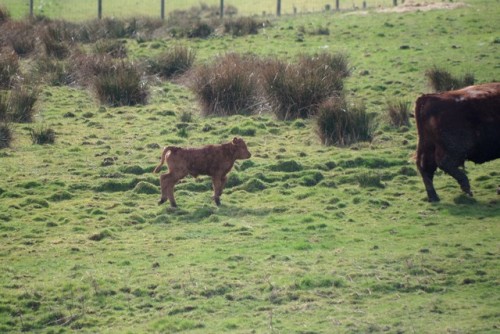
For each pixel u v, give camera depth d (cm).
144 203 5731
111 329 4044
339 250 4853
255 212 5525
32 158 6694
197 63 10219
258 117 7856
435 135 5634
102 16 15725
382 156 6544
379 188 5950
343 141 6950
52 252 4919
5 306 4259
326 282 4412
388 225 5256
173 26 13275
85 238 5122
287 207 5616
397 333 3856
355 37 11969
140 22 13525
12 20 12581
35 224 5362
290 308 4162
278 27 13188
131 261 4775
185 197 5816
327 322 3994
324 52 9994
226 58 9325
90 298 4350
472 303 4147
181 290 4394
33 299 4331
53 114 8194
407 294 4297
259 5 17962
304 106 7825
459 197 5628
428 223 5259
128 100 8625
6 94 8281
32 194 5884
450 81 8531
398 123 7469
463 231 5091
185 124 7638
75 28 12600
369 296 4284
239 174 6169
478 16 12794
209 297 4325
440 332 3825
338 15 14475
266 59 9238
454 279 4425
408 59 10138
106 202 5738
